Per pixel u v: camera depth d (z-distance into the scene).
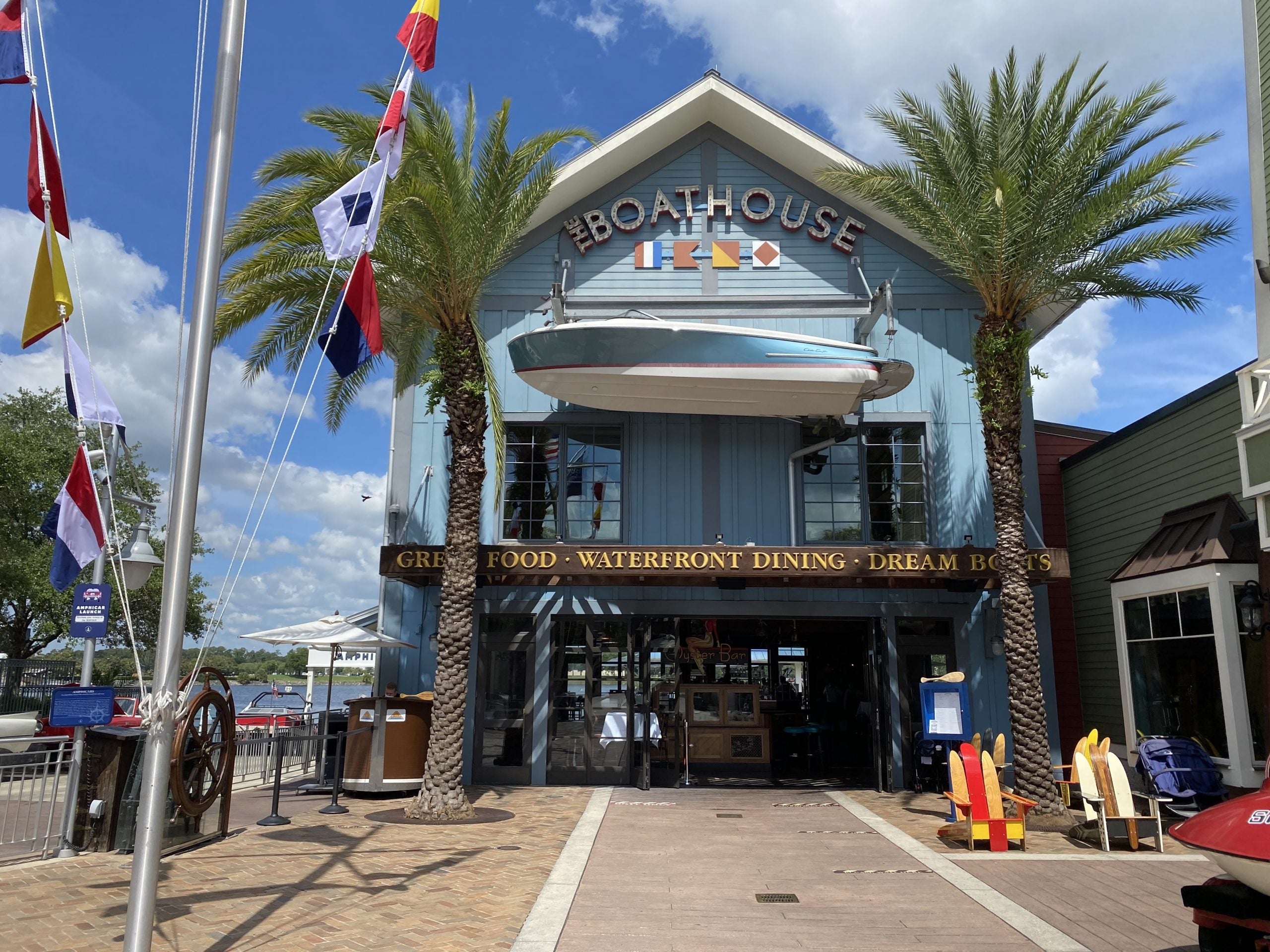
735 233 14.34
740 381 12.30
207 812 8.63
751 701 14.05
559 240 14.27
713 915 6.18
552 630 13.21
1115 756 8.59
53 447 23.23
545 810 10.62
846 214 14.31
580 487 13.64
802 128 13.92
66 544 6.69
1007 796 8.69
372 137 10.20
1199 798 9.96
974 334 13.75
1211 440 11.16
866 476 13.62
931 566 11.74
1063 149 11.16
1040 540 13.31
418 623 13.05
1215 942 4.47
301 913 6.08
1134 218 11.05
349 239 6.61
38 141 6.28
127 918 5.04
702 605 13.12
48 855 7.77
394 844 8.53
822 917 6.14
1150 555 11.73
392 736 11.71
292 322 11.63
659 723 13.62
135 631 26.05
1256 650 9.80
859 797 11.95
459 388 10.88
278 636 11.76
